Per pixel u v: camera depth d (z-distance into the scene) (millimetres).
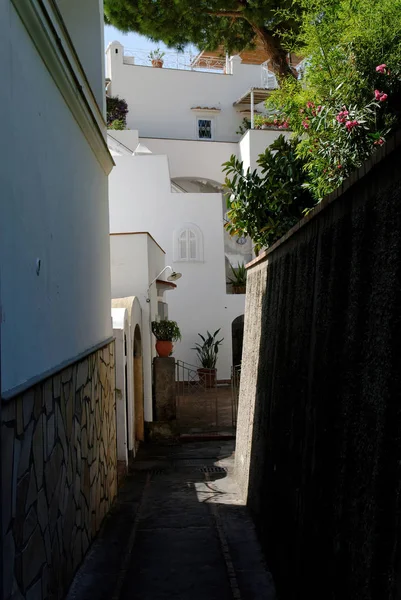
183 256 20328
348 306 3236
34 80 3631
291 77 6336
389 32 4613
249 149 22344
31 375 3402
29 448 3254
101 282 6863
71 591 4582
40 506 3514
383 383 2568
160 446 11461
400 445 2326
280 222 7223
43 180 3848
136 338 11414
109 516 6758
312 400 3938
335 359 3426
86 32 7082
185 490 8016
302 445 4176
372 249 2867
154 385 12430
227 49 15539
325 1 5270
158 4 14664
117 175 20297
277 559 4781
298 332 4633
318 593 3439
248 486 7031
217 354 20344
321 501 3490
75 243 5086
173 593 4617
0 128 2861
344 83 4789
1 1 2889
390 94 4594
